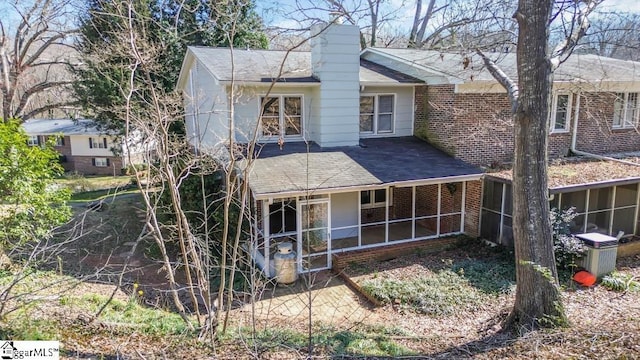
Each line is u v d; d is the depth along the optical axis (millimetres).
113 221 16406
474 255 12766
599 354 5406
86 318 6684
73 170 36344
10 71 25344
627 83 16891
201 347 5898
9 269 9398
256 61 15070
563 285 10070
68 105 24797
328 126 14453
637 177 12984
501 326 8070
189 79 17391
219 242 12031
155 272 12031
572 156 16469
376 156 14086
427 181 12602
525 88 7480
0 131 9461
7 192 9633
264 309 9570
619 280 10016
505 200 12922
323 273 12102
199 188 12555
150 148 8562
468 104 14531
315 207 12797
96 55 13852
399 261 12523
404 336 7578
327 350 6242
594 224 13547
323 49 13891
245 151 12578
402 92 16078
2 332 5602
